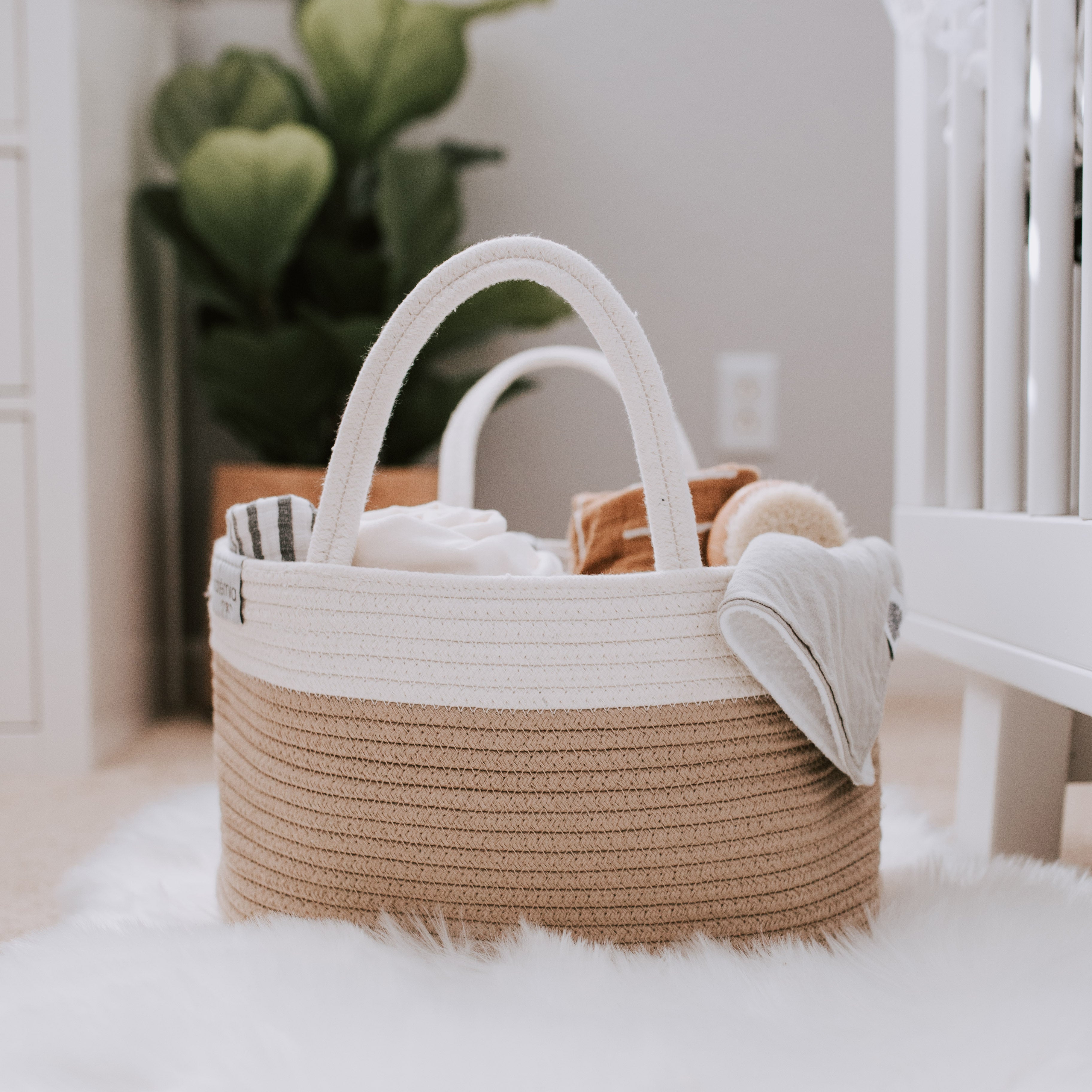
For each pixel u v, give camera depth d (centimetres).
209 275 133
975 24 79
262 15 150
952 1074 42
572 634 51
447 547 57
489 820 53
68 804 103
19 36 109
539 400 149
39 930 64
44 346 111
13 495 112
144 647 137
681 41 148
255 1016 46
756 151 149
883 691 58
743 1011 46
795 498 66
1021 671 69
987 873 65
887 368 150
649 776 52
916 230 91
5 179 110
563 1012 46
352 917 55
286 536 60
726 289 149
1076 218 68
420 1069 42
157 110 129
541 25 148
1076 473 72
